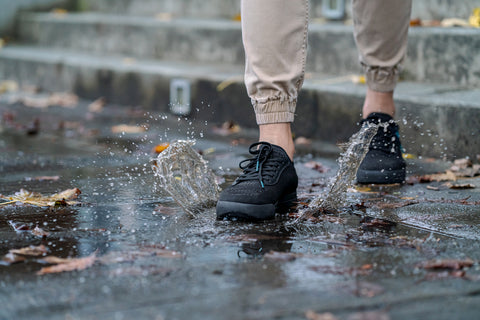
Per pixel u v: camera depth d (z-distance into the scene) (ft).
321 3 18.49
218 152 13.28
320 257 6.15
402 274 5.62
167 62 20.74
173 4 24.22
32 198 9.05
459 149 11.44
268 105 8.07
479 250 6.33
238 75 16.83
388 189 9.50
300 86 8.22
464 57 13.44
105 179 10.55
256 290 5.24
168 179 7.86
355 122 13.42
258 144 8.18
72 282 5.52
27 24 27.89
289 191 8.38
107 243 6.75
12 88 25.21
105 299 5.10
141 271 5.77
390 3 9.42
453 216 7.79
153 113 18.92
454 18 15.20
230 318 4.67
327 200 8.05
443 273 5.59
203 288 5.31
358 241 6.72
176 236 6.99
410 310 4.79
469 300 4.97
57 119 18.31
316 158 12.35
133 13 26.14
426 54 14.20
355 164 8.06
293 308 4.84
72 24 25.30
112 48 23.62
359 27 9.80
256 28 7.82
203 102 17.37
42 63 23.84
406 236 6.89
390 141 9.87
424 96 12.11
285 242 6.71
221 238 6.88
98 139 15.07
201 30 20.12
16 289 5.38
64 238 6.99
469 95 12.11
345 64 15.88
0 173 11.23
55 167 11.78
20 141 15.02
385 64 9.80
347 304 4.91
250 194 7.61
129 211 8.25
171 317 4.71
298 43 7.94
